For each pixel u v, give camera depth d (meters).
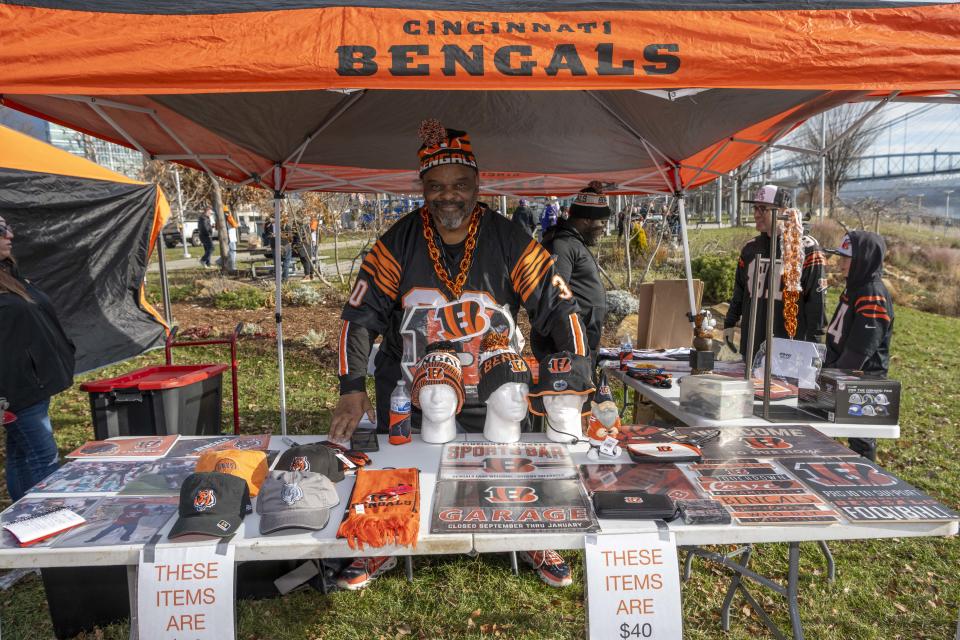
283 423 4.37
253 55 1.71
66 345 3.46
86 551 1.56
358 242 22.83
